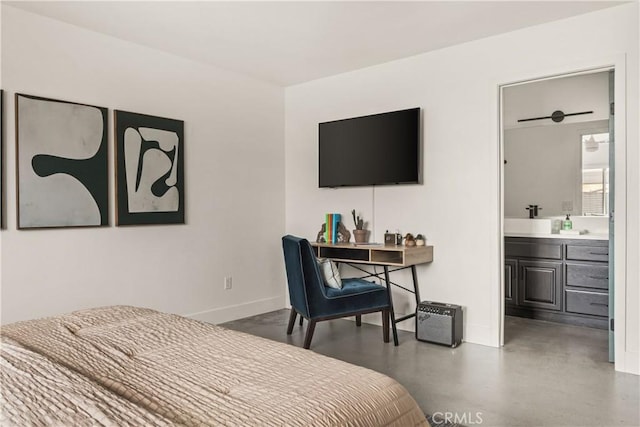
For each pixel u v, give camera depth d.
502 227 3.42
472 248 3.52
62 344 1.45
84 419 0.92
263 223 4.55
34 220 2.89
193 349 1.45
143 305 3.53
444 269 3.68
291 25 3.14
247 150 4.38
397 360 3.07
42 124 2.93
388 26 3.18
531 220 4.54
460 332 3.48
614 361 2.93
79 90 3.14
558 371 2.86
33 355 1.28
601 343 3.47
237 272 4.28
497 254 3.38
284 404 1.04
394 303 4.04
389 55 3.81
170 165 3.67
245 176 4.36
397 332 3.85
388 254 3.61
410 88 3.85
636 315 2.80
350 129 4.16
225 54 3.75
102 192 3.24
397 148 3.84
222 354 1.40
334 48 3.63
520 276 4.37
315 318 3.24
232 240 4.23
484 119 3.43
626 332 2.83
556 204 4.72
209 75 4.02
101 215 3.23
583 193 4.57
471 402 2.39
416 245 3.71
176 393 1.10
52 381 1.11
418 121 3.70
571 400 2.41
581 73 3.07
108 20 3.03
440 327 3.42
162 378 1.20
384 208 4.05
